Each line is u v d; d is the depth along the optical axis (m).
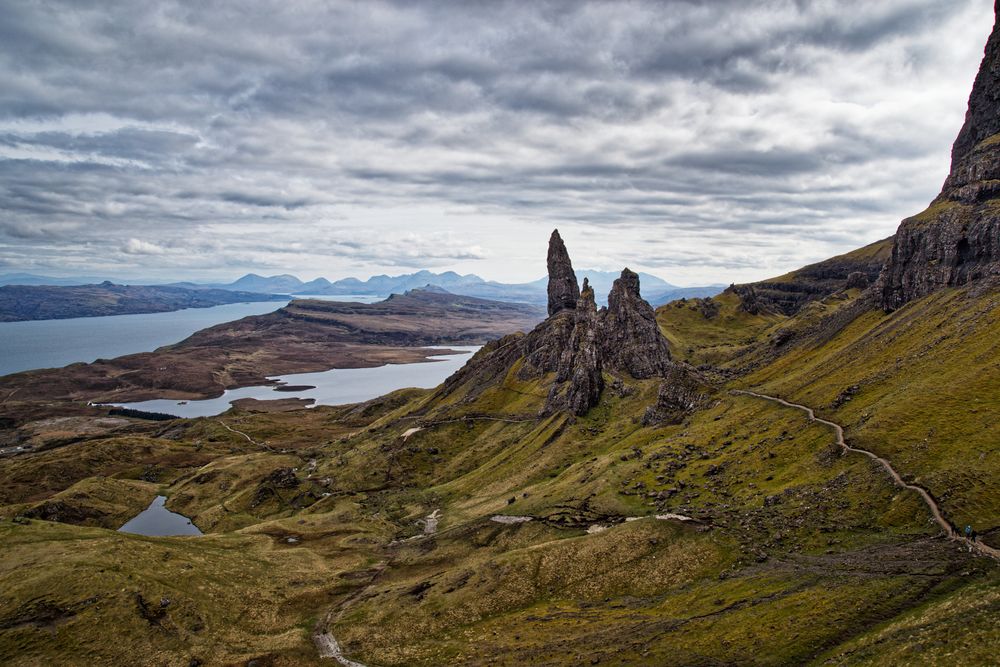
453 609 115.38
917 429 116.56
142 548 139.88
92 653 103.38
